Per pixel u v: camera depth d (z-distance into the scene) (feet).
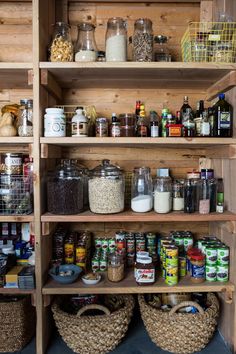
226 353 5.49
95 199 5.50
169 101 6.66
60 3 6.41
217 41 5.39
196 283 5.62
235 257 5.51
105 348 5.32
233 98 5.54
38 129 5.18
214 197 5.84
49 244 5.94
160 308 5.77
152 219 5.38
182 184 5.95
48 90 5.72
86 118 5.55
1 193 5.43
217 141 5.32
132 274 6.01
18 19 6.47
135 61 5.48
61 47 5.38
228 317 5.74
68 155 6.66
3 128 5.35
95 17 6.51
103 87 6.56
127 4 6.53
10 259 5.74
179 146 6.38
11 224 6.35
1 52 6.49
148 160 6.73
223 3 5.99
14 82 6.09
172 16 6.57
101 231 6.81
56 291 5.36
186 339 5.26
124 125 5.68
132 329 6.15
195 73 5.53
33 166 5.25
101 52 5.78
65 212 5.39
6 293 5.52
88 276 5.65
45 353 5.46
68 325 5.28
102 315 5.36
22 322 5.56
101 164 6.39
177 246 5.96
